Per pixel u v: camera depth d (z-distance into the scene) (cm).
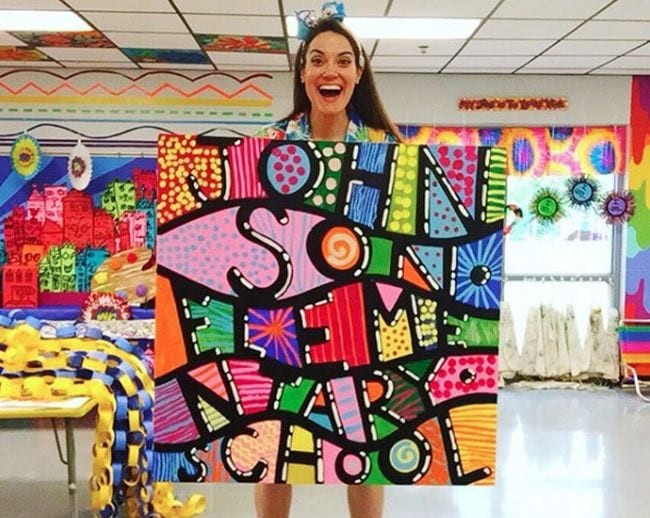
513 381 732
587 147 738
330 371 126
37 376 299
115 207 745
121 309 630
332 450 127
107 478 265
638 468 471
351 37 158
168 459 126
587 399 671
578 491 429
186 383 126
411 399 127
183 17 525
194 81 744
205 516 382
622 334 701
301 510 395
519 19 524
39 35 587
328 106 157
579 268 755
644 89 738
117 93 743
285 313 126
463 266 126
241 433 126
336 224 125
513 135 739
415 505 407
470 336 126
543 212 727
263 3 486
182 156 124
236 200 125
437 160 125
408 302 126
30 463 481
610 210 718
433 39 587
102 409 278
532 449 512
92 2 488
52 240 740
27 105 741
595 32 561
